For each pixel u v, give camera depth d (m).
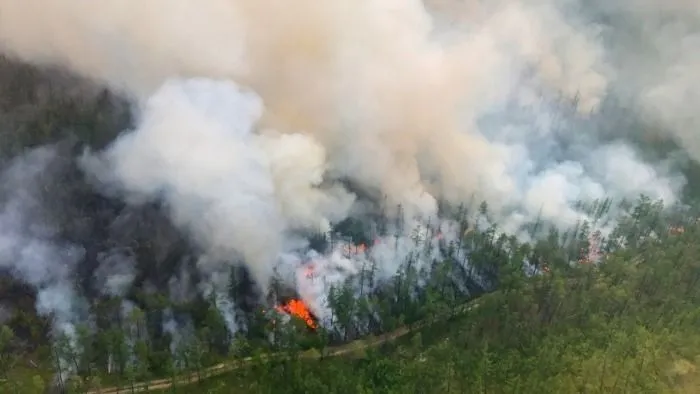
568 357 103.06
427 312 124.94
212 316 119.31
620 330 108.62
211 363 115.06
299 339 117.19
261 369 110.25
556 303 118.50
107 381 110.12
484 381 100.56
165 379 111.75
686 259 126.69
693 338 107.94
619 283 122.12
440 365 104.50
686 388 100.00
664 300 117.44
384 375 105.50
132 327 120.62
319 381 102.88
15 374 109.44
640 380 99.56
